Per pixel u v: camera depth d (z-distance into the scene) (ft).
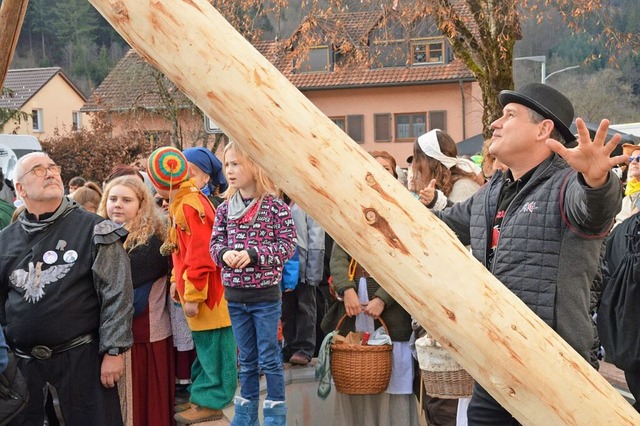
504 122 9.92
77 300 13.82
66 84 164.45
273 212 15.42
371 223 4.82
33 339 13.67
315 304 20.52
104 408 14.02
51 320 13.64
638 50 50.75
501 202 10.32
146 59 4.91
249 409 15.60
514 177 10.17
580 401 5.01
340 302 19.08
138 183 16.80
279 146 4.79
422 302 4.90
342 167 4.81
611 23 50.78
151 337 16.66
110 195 16.69
